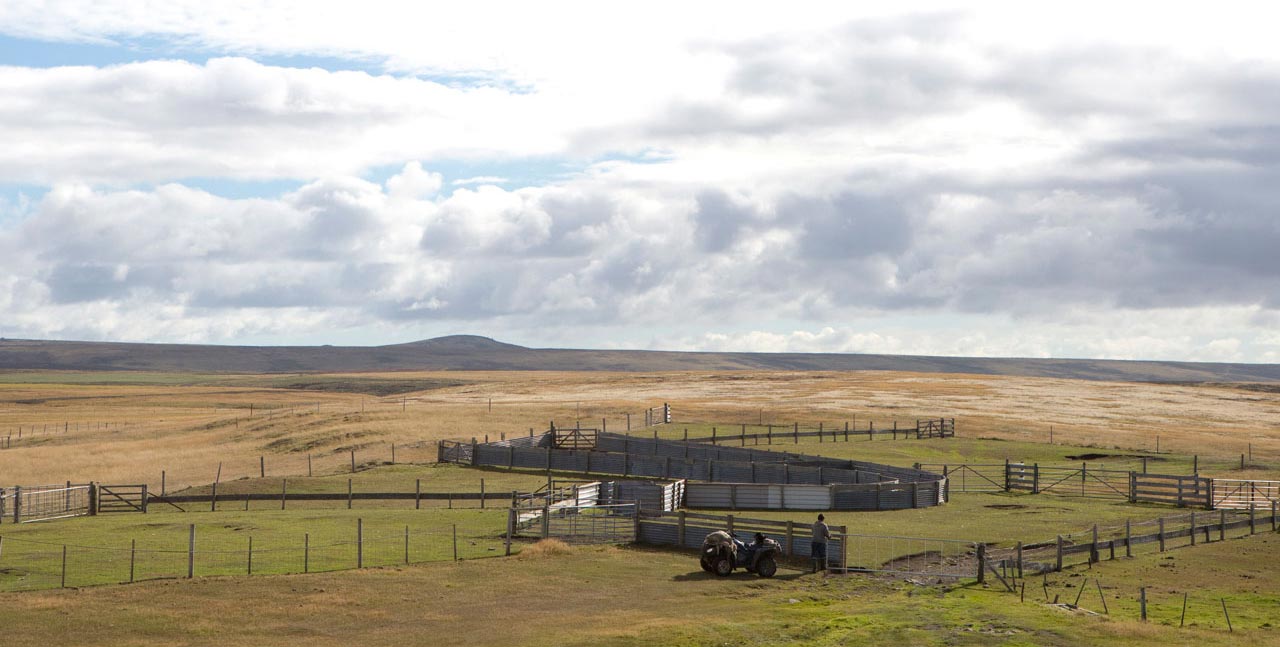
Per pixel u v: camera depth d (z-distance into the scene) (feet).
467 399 456.86
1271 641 86.74
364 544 133.28
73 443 320.50
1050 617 95.91
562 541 135.95
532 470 226.79
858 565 123.34
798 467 202.18
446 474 220.84
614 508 149.59
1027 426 322.14
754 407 383.86
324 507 177.88
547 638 89.30
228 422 344.90
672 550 132.05
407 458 247.70
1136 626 91.91
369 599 103.40
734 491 173.27
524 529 142.31
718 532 118.73
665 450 242.78
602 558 125.59
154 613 96.73
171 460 260.83
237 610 98.32
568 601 103.86
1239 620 96.37
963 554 129.90
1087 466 237.04
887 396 445.78
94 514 173.88
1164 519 135.13
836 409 375.86
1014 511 171.83
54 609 97.91
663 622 94.68
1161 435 302.86
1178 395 472.85
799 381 558.97
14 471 245.24
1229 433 315.78
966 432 307.37
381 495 181.27
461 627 93.40
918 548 133.69
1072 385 529.86
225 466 250.16
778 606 102.22
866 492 172.55
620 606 101.96
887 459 245.45
